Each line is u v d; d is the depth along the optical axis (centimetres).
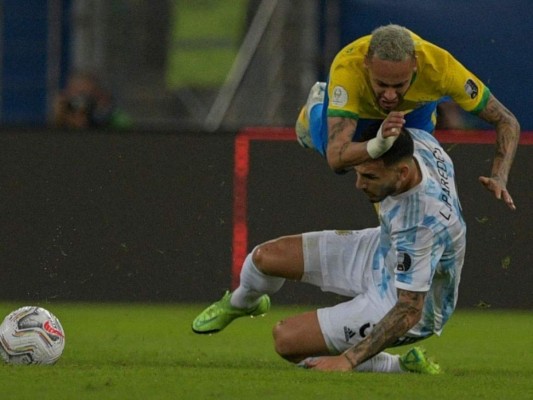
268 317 3750
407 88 2173
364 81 2227
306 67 5012
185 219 3956
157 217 3953
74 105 4706
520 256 3900
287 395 1808
